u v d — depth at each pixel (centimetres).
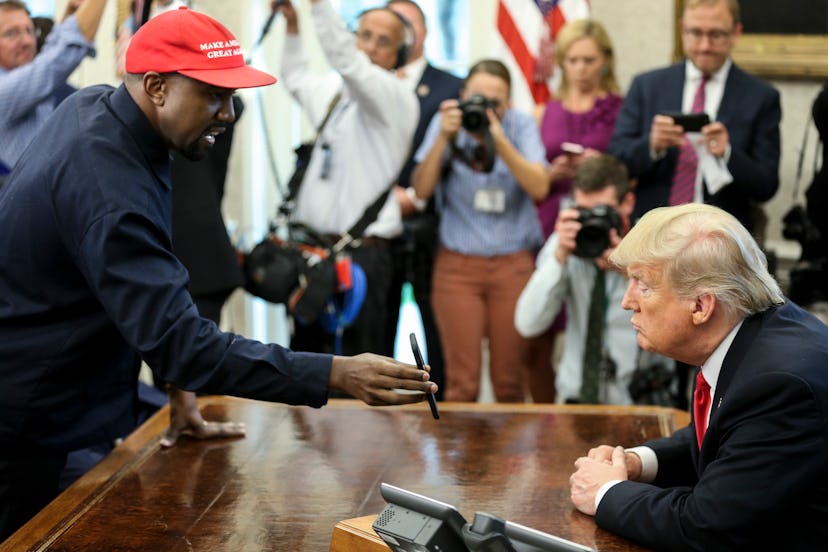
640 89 483
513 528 180
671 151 455
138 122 253
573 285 414
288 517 252
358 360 243
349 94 470
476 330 484
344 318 454
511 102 537
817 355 214
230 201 586
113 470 283
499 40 550
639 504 232
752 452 211
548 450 296
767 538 216
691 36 466
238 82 247
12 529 277
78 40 396
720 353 227
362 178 466
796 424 210
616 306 407
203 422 307
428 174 473
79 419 277
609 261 236
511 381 486
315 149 476
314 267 445
